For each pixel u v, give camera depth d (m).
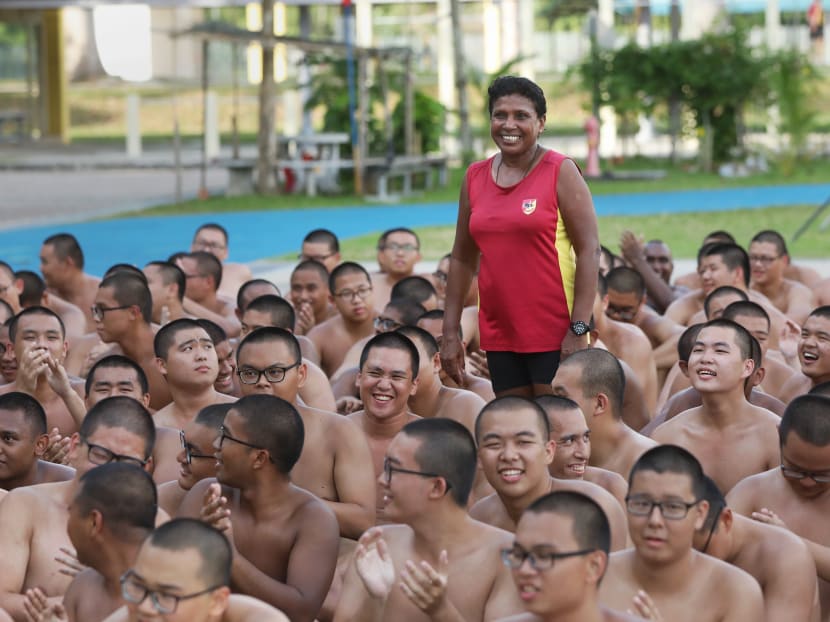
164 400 9.40
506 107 7.00
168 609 4.27
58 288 12.54
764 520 6.07
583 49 56.78
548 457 5.83
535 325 7.23
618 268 10.83
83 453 6.24
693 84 37.78
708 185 34.50
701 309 11.63
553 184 7.08
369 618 5.57
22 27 51.34
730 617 5.25
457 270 7.69
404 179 33.41
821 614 6.28
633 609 5.14
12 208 30.44
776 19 46.81
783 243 12.32
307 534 6.09
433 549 5.52
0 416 6.83
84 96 61.44
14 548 6.22
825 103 50.97
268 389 7.23
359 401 8.71
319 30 55.28
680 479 5.10
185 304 11.62
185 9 61.78
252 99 60.50
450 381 8.45
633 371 9.24
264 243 24.50
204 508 5.66
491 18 40.69
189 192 33.91
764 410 7.47
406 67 32.69
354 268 10.46
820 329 8.14
